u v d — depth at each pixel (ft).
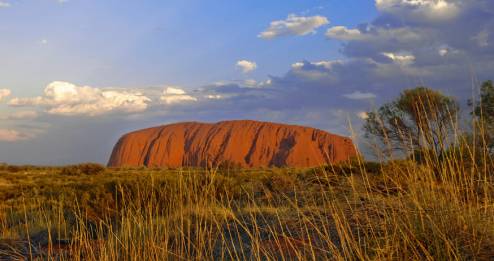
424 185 13.94
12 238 24.30
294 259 15.43
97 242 20.59
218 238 19.02
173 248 17.57
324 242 16.42
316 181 17.97
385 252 12.98
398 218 14.01
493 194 14.30
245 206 22.50
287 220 19.12
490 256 12.40
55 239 23.40
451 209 13.64
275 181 22.24
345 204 16.11
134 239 17.58
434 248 13.00
